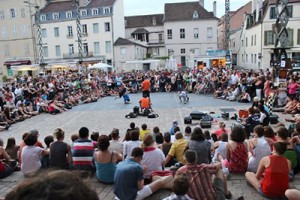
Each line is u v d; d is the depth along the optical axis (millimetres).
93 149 6566
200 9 56469
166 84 27453
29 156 6555
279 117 14383
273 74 18609
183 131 13086
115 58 50219
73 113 18812
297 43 36875
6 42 53688
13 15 52750
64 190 838
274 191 4906
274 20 37812
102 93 26391
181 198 3986
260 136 6121
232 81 21594
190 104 19844
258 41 40438
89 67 35625
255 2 44656
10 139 8250
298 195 4426
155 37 59875
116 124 15219
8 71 53969
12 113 16484
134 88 27828
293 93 15484
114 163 6059
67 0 54281
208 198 4434
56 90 21672
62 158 6473
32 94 19938
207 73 26062
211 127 13578
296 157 6016
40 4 53625
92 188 914
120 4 53281
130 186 4871
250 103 18984
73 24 50969
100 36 50375
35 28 52312
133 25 60625
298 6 36375
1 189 6090
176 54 56875
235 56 57875
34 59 52781
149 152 6000
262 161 5141
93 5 50938
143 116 16875
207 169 4617
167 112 17547
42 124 15945
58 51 52156
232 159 6094
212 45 55719
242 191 5348
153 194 5312
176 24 56156
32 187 836
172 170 5992
